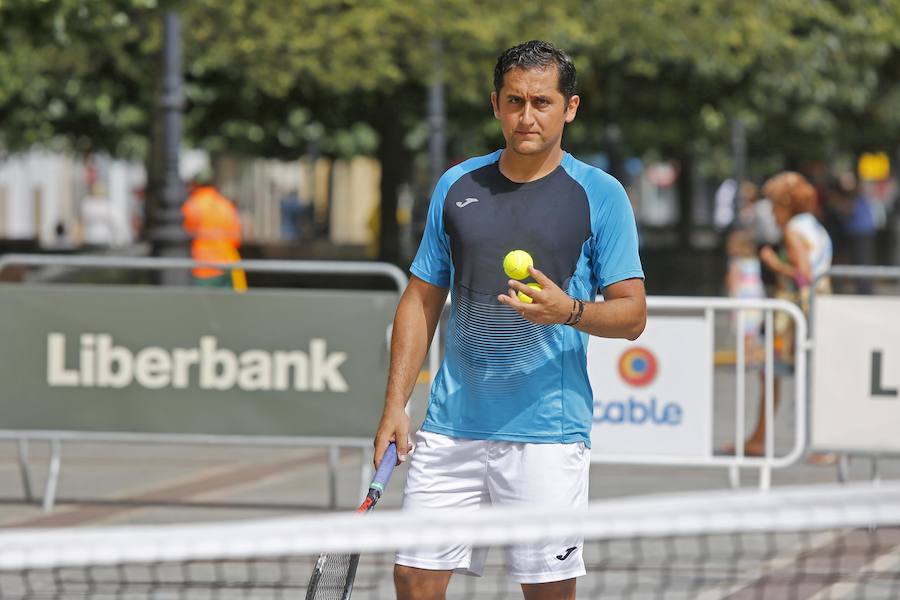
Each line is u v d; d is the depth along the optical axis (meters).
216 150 69.62
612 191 10.79
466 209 10.85
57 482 23.27
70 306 21.28
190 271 38.28
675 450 21.75
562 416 10.87
